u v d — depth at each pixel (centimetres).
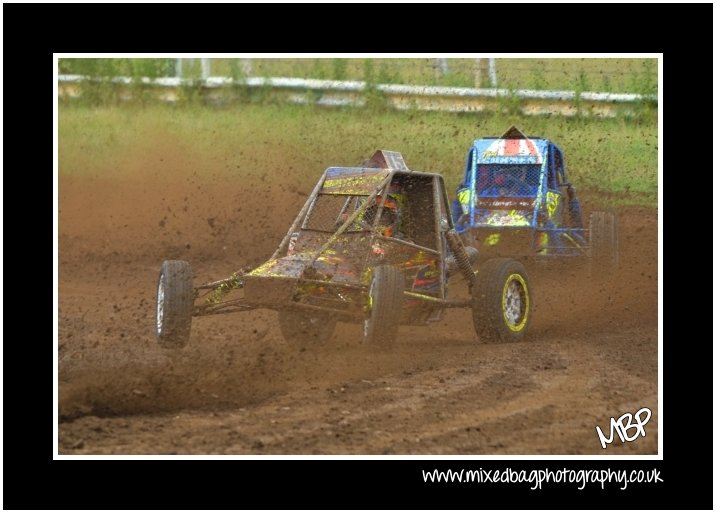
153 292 3334
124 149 5350
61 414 1803
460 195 3512
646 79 5559
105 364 2156
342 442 1670
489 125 5375
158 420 1788
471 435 1719
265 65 6088
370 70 5691
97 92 5991
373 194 2423
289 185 4788
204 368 2131
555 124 5375
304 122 5516
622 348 2412
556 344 2469
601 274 3309
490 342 2480
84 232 4322
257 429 1734
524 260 3434
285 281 2211
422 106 5556
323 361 2219
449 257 2666
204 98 5894
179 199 4691
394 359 2241
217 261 3894
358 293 2305
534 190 3447
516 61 5831
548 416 1827
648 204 4603
